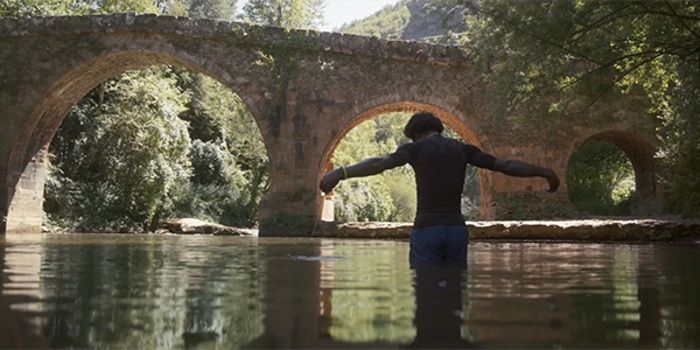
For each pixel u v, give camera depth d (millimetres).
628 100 19734
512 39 11992
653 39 12031
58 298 2373
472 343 1460
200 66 18922
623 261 5277
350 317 1876
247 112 32531
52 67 19141
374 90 19000
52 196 23203
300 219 18297
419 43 19047
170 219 25062
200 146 31078
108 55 19047
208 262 4926
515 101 13711
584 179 29281
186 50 18969
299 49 18875
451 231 4980
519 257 5852
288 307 2121
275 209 18438
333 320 1816
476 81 19328
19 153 19328
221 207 30156
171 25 18797
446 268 4207
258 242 10844
